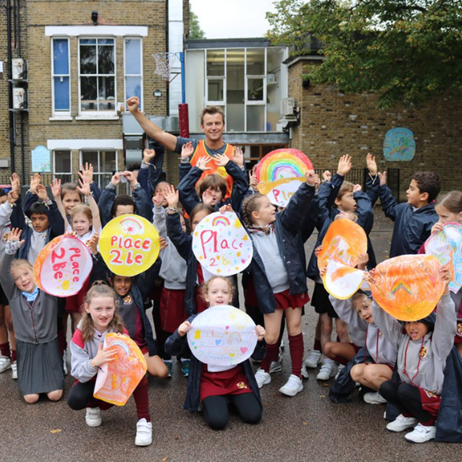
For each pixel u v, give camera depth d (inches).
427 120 804.6
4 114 797.2
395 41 570.6
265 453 152.1
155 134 231.6
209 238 187.0
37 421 173.9
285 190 218.8
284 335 259.3
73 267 192.5
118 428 169.0
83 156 809.5
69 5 784.9
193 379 175.0
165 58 799.1
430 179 196.9
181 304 208.7
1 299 215.3
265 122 904.3
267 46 882.8
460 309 176.6
